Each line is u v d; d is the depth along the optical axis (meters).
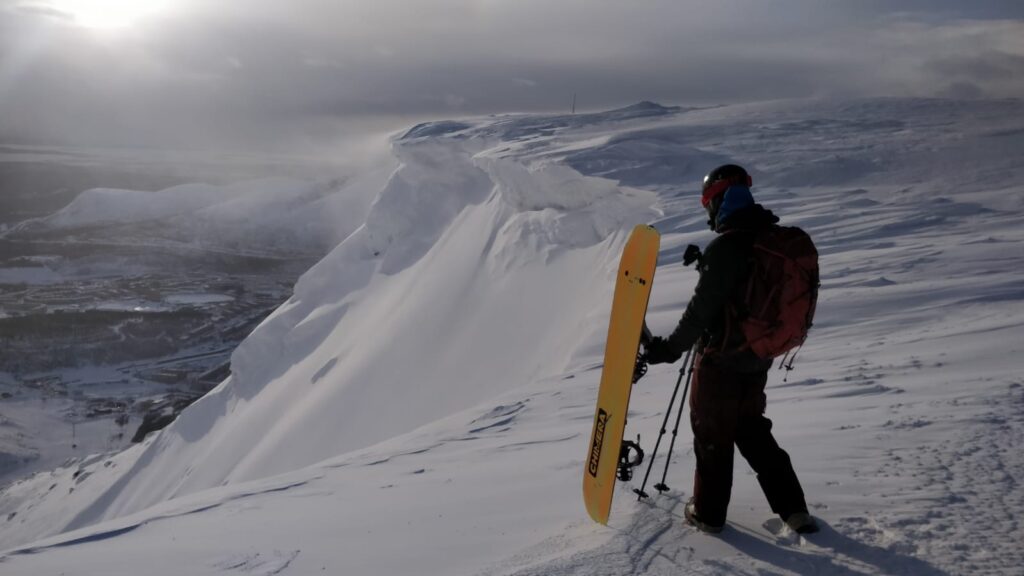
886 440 3.54
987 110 46.69
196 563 3.53
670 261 15.38
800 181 24.53
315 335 42.84
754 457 2.79
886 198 20.67
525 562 2.77
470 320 28.98
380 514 4.04
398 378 30.00
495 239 31.86
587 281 24.53
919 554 2.32
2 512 50.88
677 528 2.86
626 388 2.86
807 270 2.63
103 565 3.71
